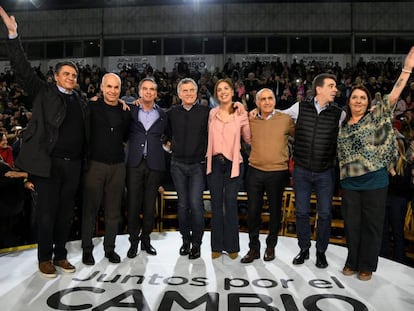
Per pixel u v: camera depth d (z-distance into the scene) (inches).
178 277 126.0
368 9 614.9
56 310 102.2
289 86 489.1
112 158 136.7
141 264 138.3
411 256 184.4
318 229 135.3
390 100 124.0
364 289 118.6
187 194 144.8
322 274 130.3
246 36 631.8
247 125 140.8
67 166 126.9
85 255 137.3
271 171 136.7
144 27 647.1
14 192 165.8
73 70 127.3
